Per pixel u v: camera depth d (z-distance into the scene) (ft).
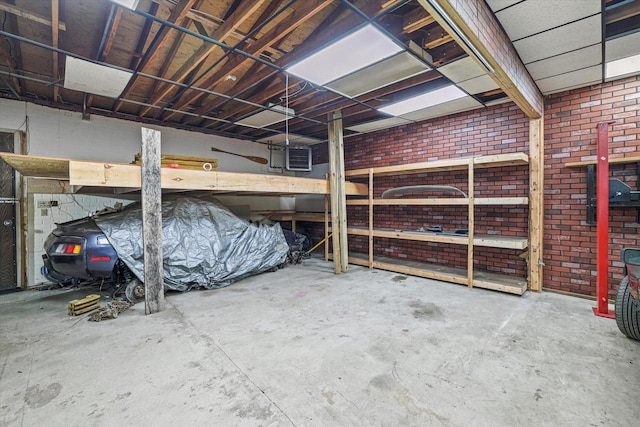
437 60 10.53
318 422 5.63
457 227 16.94
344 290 14.10
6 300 12.80
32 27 9.91
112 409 5.98
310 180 17.22
